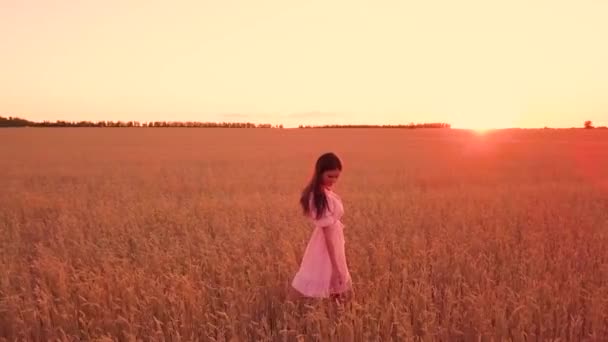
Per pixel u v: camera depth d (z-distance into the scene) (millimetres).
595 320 5000
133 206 11680
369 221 9344
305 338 4949
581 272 6664
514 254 7414
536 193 14078
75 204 12586
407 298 5621
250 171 21344
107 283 5984
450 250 7602
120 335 5121
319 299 5773
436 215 10250
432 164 25500
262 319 5070
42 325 5402
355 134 62375
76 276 6168
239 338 4949
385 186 16594
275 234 8688
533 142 49844
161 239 8562
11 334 5277
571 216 10438
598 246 7844
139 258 7406
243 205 11727
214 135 57062
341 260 5816
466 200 12633
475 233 8422
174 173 20625
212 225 9695
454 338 5004
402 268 6633
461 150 37375
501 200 12609
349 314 4840
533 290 5582
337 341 4742
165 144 42625
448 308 5250
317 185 5703
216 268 6555
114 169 22266
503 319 4891
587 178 19797
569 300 5477
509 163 26422
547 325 4969
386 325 4914
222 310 5465
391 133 65562
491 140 53969
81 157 29156
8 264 7195
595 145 45250
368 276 6496
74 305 5504
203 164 25000
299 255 7516
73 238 8859
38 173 20625
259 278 6363
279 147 39281
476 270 6371
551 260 6922
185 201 12781
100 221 10031
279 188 16172
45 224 10594
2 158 28281
